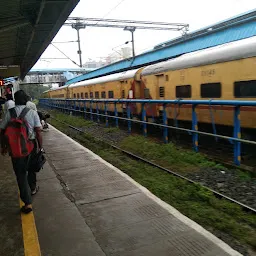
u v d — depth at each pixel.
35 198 4.50
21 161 3.78
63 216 3.85
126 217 3.77
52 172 5.85
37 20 8.45
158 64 12.06
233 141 6.38
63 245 3.17
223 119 8.44
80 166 6.21
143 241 3.20
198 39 15.26
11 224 3.65
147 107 12.89
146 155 8.07
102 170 5.85
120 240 3.24
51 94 42.44
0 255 3.01
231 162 6.89
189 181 5.77
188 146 9.26
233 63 7.91
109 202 4.26
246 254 3.29
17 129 3.74
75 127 15.55
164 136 9.11
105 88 18.53
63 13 8.11
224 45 8.68
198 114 9.44
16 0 7.06
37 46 14.25
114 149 9.35
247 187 5.32
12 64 21.75
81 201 4.32
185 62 9.98
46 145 8.78
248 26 11.95
